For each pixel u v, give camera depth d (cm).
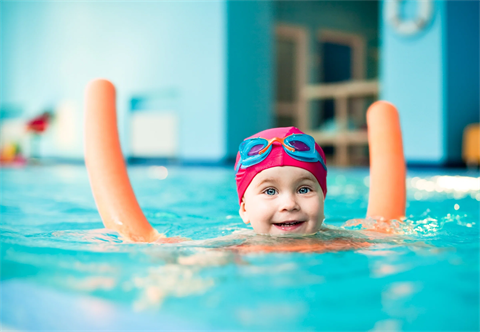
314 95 1165
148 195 421
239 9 975
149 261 143
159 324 96
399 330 92
